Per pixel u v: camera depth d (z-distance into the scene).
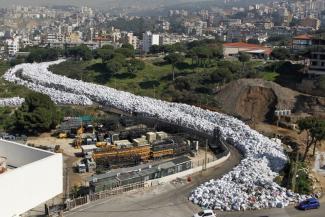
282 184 88.62
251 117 154.38
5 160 70.94
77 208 75.69
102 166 99.94
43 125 122.75
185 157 100.12
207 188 82.81
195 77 198.50
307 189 85.75
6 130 126.25
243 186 84.44
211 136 121.88
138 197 81.19
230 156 106.88
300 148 116.44
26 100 128.50
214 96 174.00
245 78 183.38
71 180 91.50
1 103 160.25
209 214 71.88
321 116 145.50
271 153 104.88
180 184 88.00
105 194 81.00
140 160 104.88
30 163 67.31
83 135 123.06
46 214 72.25
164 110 146.75
